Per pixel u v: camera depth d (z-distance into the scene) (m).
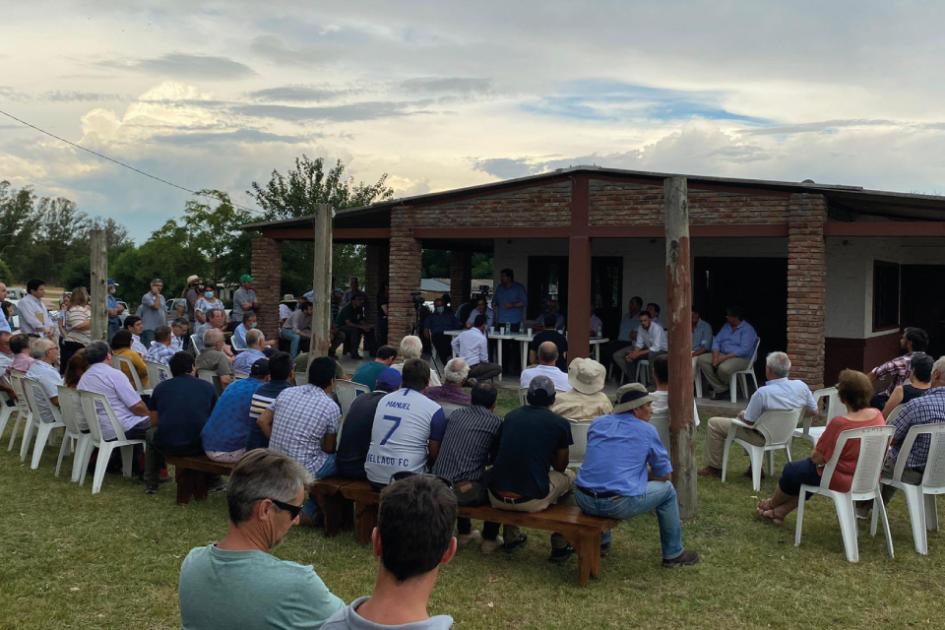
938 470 5.80
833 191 11.02
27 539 5.77
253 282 16.41
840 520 5.61
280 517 2.51
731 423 7.52
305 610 2.44
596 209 12.83
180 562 5.38
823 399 10.95
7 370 8.63
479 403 5.66
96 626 4.43
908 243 15.03
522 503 5.24
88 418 7.12
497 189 13.57
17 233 66.62
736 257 14.96
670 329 6.34
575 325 12.98
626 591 5.00
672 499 5.38
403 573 1.97
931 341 15.42
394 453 5.57
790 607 4.78
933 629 4.51
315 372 6.09
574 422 6.41
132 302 32.72
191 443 6.68
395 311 14.54
